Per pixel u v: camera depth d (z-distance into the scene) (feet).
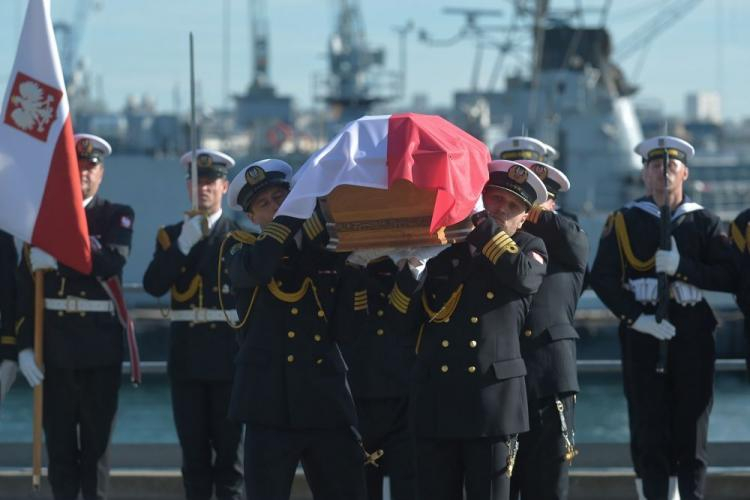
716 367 68.28
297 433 46.50
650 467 59.77
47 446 59.62
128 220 59.82
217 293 59.52
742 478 65.00
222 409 59.88
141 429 109.91
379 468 56.24
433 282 45.50
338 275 47.03
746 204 208.13
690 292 58.80
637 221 60.18
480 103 199.62
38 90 55.26
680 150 59.57
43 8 55.36
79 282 58.80
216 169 60.75
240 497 60.39
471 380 44.83
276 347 46.50
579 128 203.82
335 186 42.65
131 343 60.03
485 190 46.42
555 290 50.98
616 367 69.77
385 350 55.26
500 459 45.27
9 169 55.42
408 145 42.37
